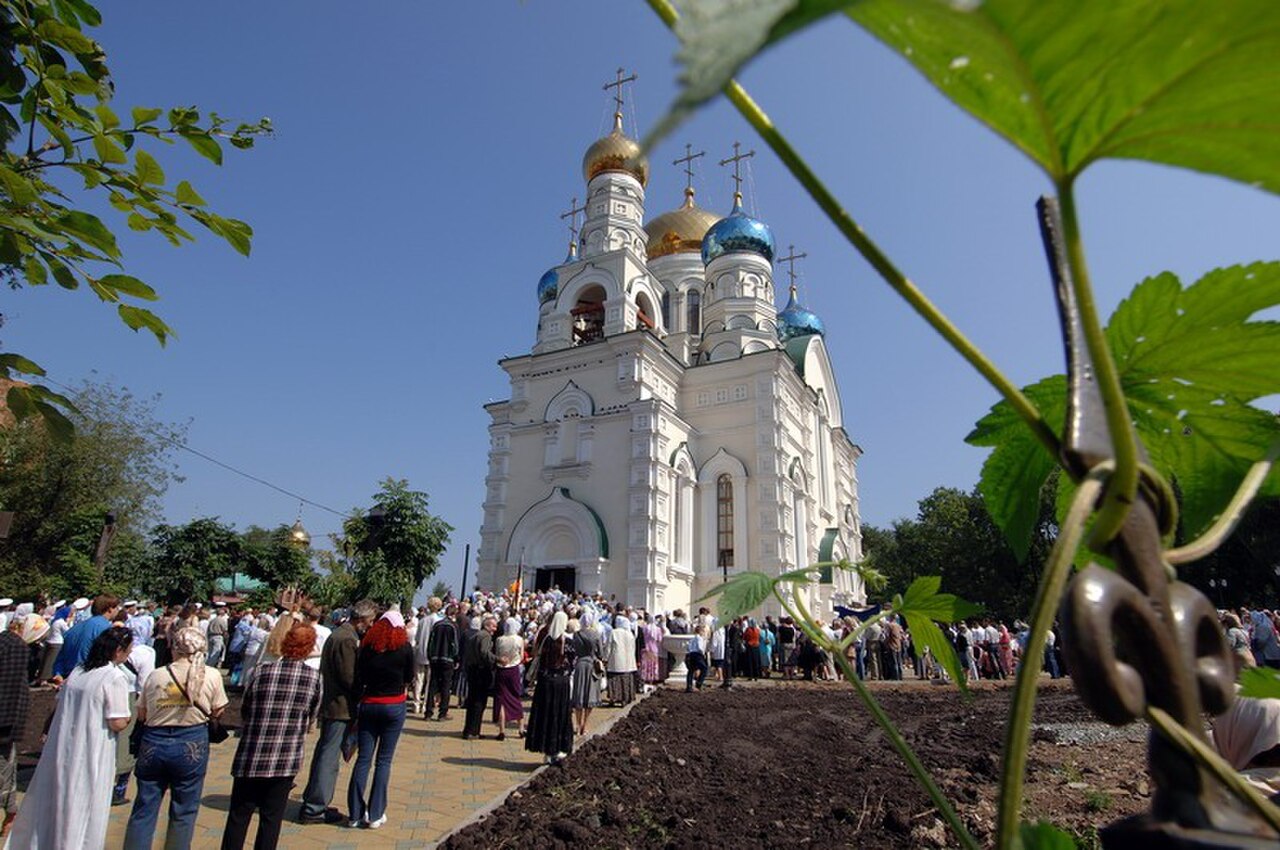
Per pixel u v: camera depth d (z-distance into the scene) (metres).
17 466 25.20
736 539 30.11
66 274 2.57
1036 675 0.58
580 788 8.82
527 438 31.67
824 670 23.28
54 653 17.72
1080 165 0.61
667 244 43.69
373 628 8.11
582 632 13.26
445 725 14.16
